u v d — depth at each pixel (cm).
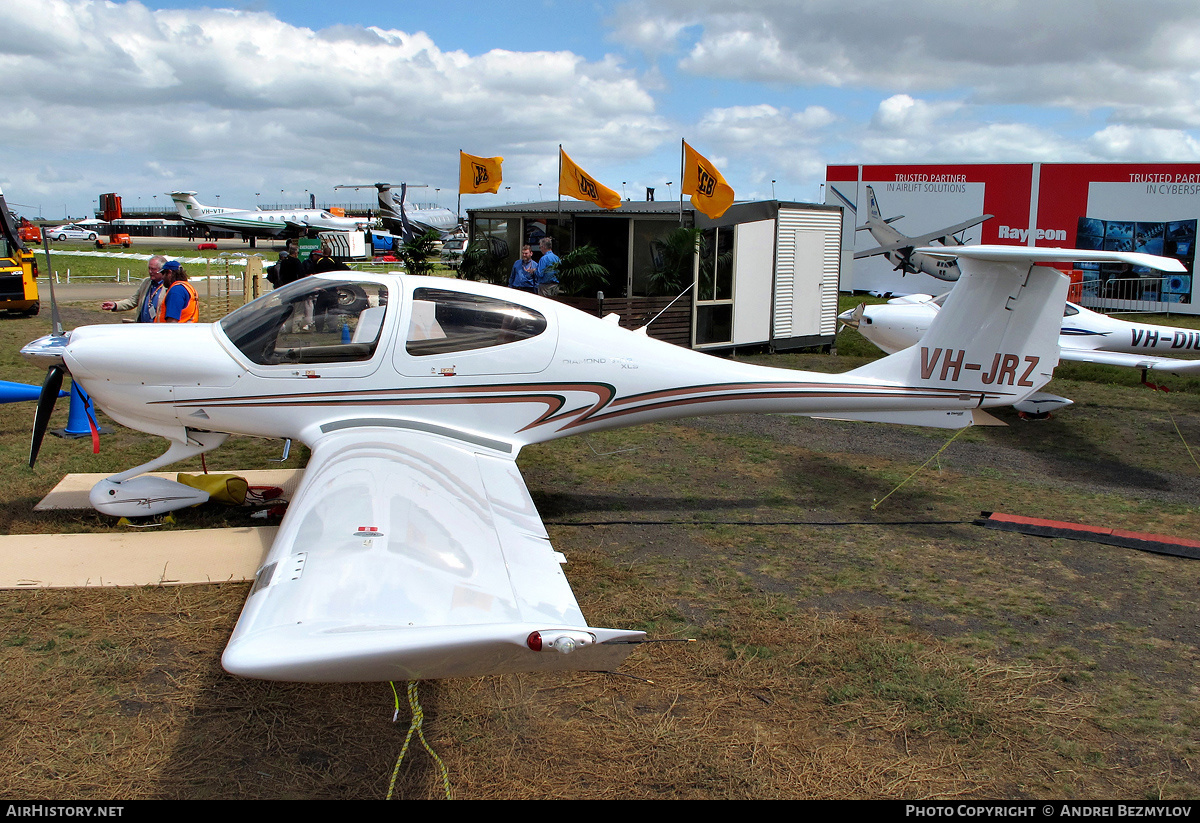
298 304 452
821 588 423
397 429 441
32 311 1411
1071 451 735
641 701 317
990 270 516
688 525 516
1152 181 1792
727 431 769
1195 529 527
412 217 5378
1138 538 491
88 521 477
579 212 1109
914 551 479
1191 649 364
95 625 356
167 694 310
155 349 448
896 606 403
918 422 537
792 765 281
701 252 1081
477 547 301
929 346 526
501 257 1191
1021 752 290
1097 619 393
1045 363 529
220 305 1647
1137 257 439
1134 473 666
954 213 1995
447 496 351
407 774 271
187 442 478
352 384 454
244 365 449
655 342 508
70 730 286
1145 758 287
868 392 524
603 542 483
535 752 284
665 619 384
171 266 704
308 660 217
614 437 733
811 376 520
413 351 455
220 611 372
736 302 1133
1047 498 590
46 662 326
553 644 222
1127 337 959
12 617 360
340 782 266
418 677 231
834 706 316
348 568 264
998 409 905
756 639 365
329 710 304
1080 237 1881
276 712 302
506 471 419
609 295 1119
